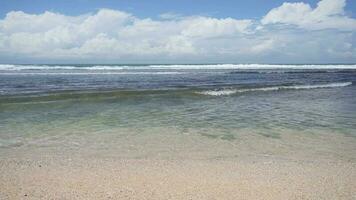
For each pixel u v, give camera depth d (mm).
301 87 27578
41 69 58906
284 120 13219
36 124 11977
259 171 7145
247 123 12562
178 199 5664
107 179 6562
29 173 6848
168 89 23922
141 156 8328
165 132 10977
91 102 17656
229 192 5980
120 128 11516
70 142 9602
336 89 26625
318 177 6793
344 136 10547
